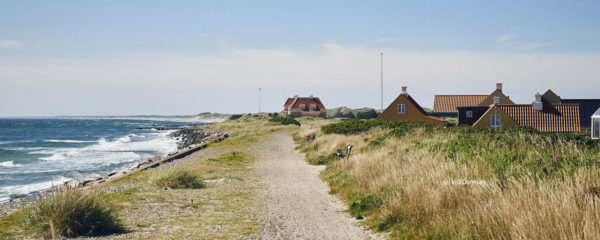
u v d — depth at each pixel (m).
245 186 14.77
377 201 9.91
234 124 93.00
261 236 7.77
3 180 22.27
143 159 34.00
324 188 14.20
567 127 39.84
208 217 9.58
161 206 10.87
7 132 89.81
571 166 8.93
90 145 51.31
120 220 8.87
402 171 11.97
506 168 9.59
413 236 7.21
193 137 70.62
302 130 48.59
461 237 6.48
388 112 49.66
